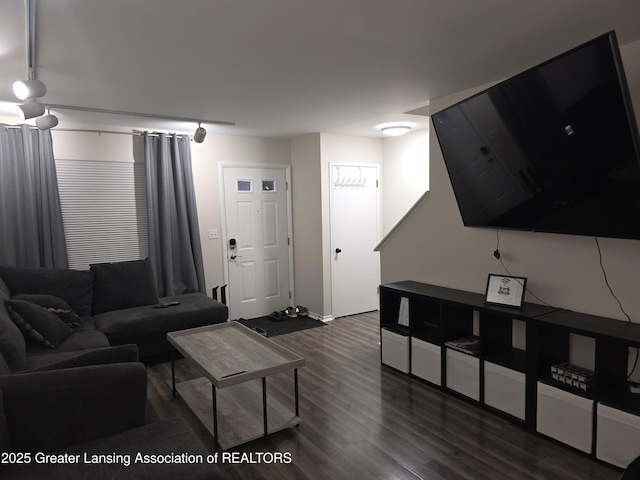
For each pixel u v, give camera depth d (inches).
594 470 84.8
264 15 75.5
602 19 80.1
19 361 95.3
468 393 115.5
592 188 85.6
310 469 87.3
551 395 94.3
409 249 152.2
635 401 84.4
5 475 60.8
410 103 141.1
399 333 136.6
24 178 151.1
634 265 92.0
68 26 77.8
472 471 85.4
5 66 97.4
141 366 75.5
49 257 156.3
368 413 110.7
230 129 185.0
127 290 159.5
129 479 59.8
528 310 104.6
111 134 172.7
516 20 80.1
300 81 115.1
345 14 76.0
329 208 201.0
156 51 91.4
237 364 99.4
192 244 187.2
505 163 102.0
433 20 79.3
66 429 69.7
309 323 199.8
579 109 79.7
